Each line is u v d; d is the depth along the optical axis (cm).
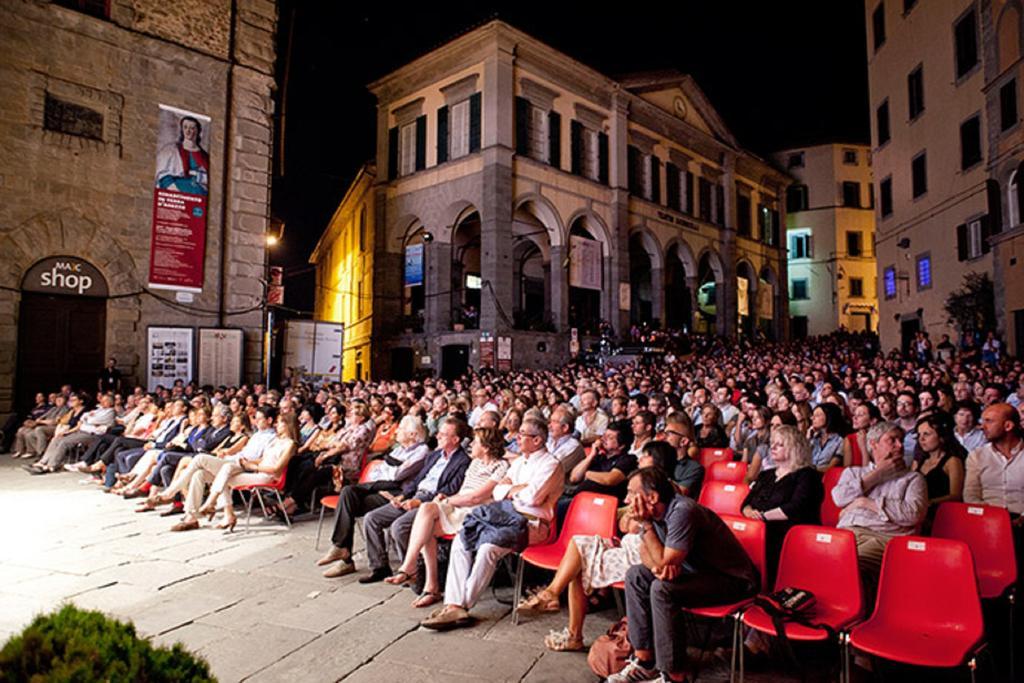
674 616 376
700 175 3616
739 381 1266
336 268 4356
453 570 482
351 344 3584
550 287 2838
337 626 466
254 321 1725
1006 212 1783
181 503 820
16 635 195
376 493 628
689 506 392
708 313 4166
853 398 853
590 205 2858
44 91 1441
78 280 1484
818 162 4406
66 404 1338
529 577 579
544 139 2688
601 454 679
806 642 443
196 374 1603
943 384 1076
